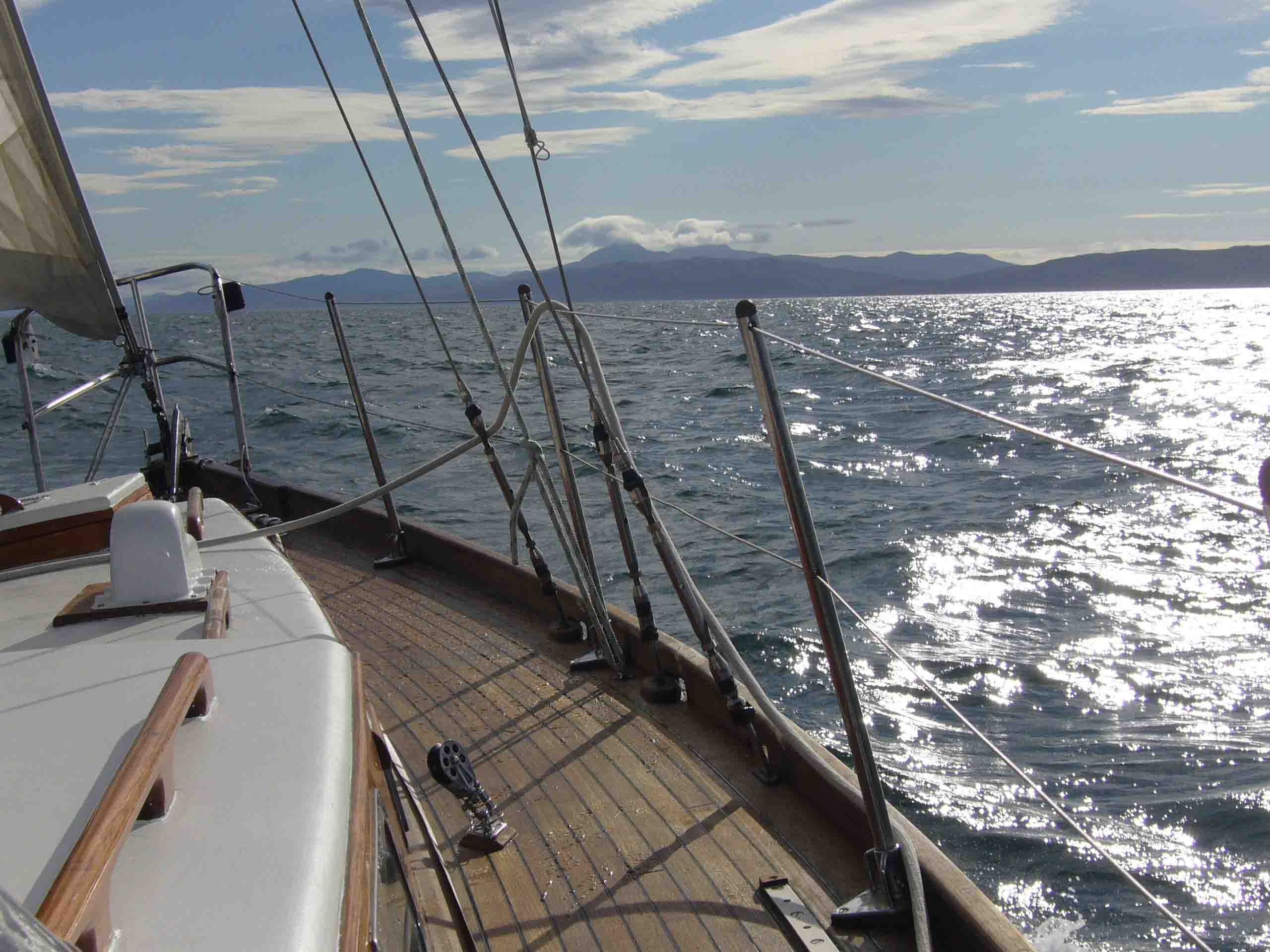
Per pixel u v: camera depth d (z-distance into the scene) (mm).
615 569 9602
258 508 6621
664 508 12844
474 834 2861
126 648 1768
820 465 15945
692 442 18266
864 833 2699
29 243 4156
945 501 13172
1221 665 7410
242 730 1439
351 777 1384
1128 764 5953
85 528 2875
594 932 2498
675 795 3080
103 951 930
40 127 3963
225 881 1092
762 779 3115
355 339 53438
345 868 1193
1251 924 4582
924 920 2283
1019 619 8477
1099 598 9031
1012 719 6559
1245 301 172500
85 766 1288
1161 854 5098
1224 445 18000
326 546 6105
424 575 5438
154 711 1206
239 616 2125
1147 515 12148
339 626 4758
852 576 9734
